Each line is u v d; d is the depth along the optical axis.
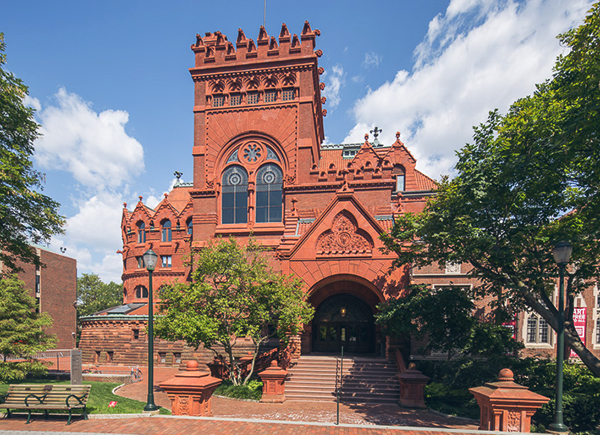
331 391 18.58
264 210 29.97
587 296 22.53
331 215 22.38
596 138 12.01
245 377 21.34
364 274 21.50
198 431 10.35
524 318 22.84
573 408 13.23
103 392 16.48
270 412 15.48
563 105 12.88
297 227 25.52
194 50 31.64
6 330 20.06
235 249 20.53
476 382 16.48
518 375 16.52
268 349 26.59
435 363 20.45
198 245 29.11
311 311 20.20
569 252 11.21
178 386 12.20
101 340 32.44
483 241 13.27
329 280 23.17
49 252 50.25
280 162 29.95
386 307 18.17
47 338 22.12
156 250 39.34
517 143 13.84
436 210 15.88
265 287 19.70
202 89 31.33
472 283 22.58
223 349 26.88
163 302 20.94
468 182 14.02
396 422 13.94
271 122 30.20
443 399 16.86
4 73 17.62
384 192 28.19
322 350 27.14
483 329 16.94
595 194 13.11
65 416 11.65
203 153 30.75
